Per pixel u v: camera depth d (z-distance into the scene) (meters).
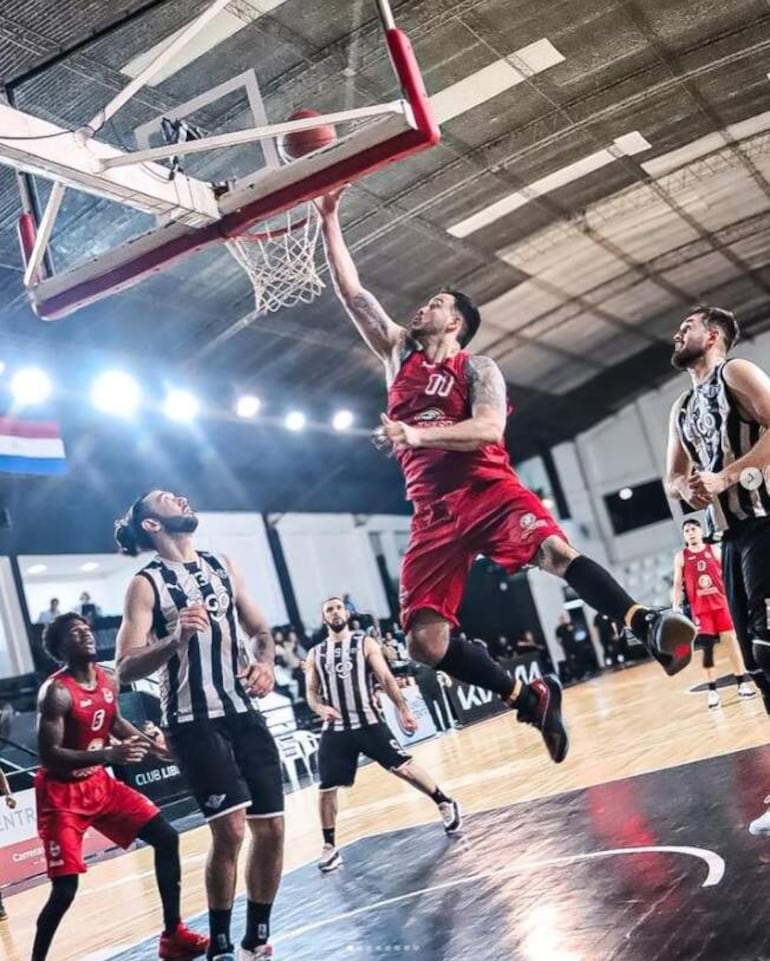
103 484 15.85
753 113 14.72
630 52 12.23
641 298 21.08
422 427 3.36
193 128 5.79
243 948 4.19
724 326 4.29
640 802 5.85
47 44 8.48
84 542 16.14
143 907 6.89
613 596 3.20
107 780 4.96
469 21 10.63
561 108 12.99
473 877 5.05
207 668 4.18
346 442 20.05
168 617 4.25
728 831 4.64
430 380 3.48
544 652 21.20
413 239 14.75
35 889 9.78
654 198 16.58
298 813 9.88
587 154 14.31
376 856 6.35
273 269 6.17
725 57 12.85
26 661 14.69
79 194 8.30
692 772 6.39
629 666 22.03
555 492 26.64
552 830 5.71
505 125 12.95
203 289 13.28
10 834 9.93
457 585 3.42
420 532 3.44
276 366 16.34
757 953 3.11
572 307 20.00
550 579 23.62
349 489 22.12
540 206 15.44
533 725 3.45
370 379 18.64
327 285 14.77
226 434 17.02
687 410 4.37
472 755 11.09
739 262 21.16
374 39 10.11
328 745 6.37
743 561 4.16
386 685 6.41
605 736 9.55
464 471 3.39
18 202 9.71
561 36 11.45
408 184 13.31
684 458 4.51
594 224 16.80
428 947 4.02
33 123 4.82
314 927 4.82
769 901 3.54
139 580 4.25
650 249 18.77
